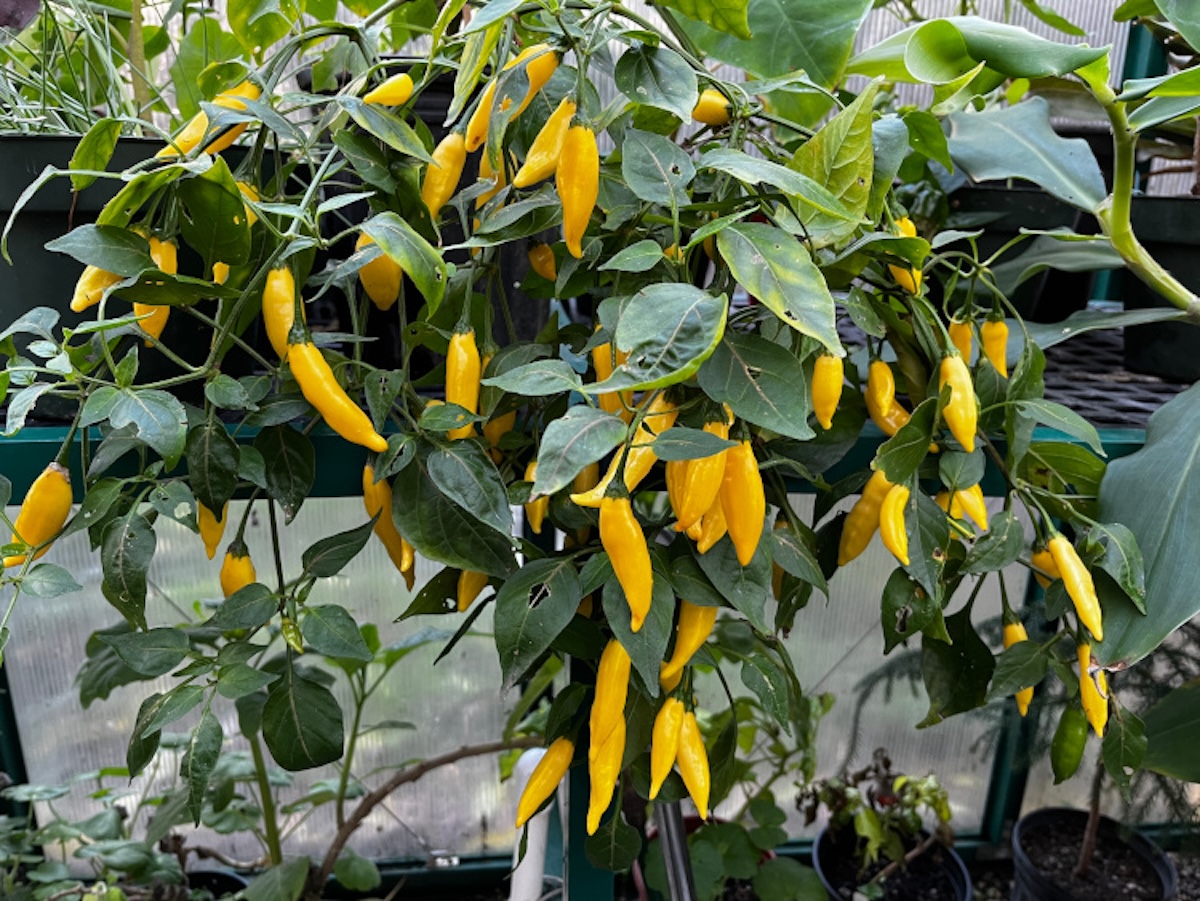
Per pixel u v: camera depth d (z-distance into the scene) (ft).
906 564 2.05
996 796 5.69
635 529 1.62
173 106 3.95
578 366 2.10
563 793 3.18
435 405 1.95
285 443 2.09
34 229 2.27
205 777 1.93
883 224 2.15
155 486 1.97
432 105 2.83
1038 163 3.25
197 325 2.39
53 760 5.06
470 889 5.71
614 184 2.02
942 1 4.66
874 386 2.18
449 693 5.30
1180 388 3.47
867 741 5.63
